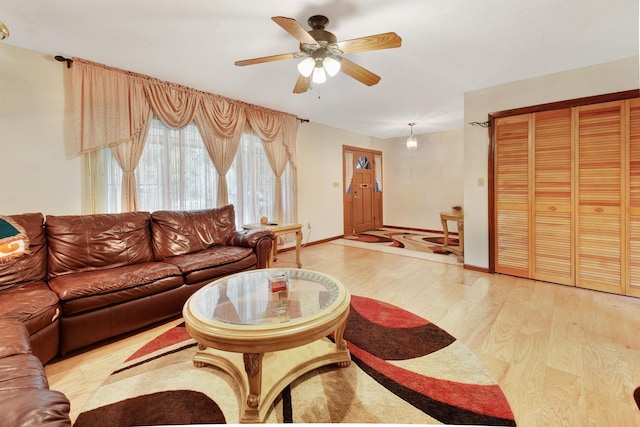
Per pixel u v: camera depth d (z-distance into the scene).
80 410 1.36
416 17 1.96
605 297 2.64
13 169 2.32
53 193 2.49
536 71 2.88
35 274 2.02
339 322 1.44
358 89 3.38
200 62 2.62
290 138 4.54
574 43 2.32
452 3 1.81
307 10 1.87
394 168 7.04
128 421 1.29
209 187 3.53
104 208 2.74
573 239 2.88
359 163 6.36
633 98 2.53
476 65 2.73
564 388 1.47
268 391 1.39
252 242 2.97
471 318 2.26
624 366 1.65
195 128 3.40
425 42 2.30
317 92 3.47
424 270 3.57
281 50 2.41
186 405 1.39
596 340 1.92
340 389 1.48
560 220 2.94
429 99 3.79
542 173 3.01
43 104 2.43
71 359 1.79
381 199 7.11
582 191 2.80
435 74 2.95
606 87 2.66
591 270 2.81
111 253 2.37
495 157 3.30
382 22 2.02
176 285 2.28
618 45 2.36
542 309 2.41
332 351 1.69
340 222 5.84
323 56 1.93
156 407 1.37
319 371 1.62
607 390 1.46
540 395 1.43
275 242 4.04
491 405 1.35
